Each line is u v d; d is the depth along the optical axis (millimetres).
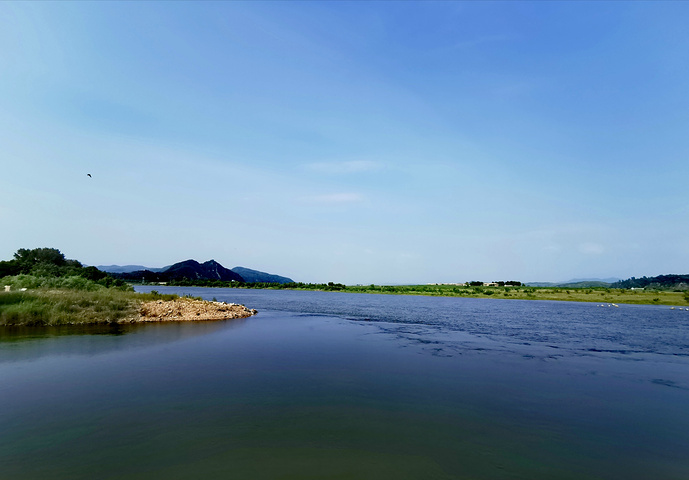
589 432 11852
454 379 17922
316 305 79625
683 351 28844
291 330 34281
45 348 22000
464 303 112000
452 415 12930
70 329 29625
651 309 90438
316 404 13555
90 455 9086
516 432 11633
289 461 9094
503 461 9594
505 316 61344
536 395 15734
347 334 32938
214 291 186875
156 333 29094
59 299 35438
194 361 19641
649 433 11883
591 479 8828
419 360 22234
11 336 25953
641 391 16812
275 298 117188
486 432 11547
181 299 50281
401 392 15445
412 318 53188
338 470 8727
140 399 13367
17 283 45500
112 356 20234
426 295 197500
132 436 10250
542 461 9695
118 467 8531
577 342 32750
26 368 17297
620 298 132125
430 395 15188
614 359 24844
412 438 10836
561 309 86375
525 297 145250
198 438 10266
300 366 19453
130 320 35844
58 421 11180
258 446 9906
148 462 8812
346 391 15305
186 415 11961
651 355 26766
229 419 11766
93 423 11086
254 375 17250
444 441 10719
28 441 9781
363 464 9086
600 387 17359
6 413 11742
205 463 8844
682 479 8938
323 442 10320
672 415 13625
